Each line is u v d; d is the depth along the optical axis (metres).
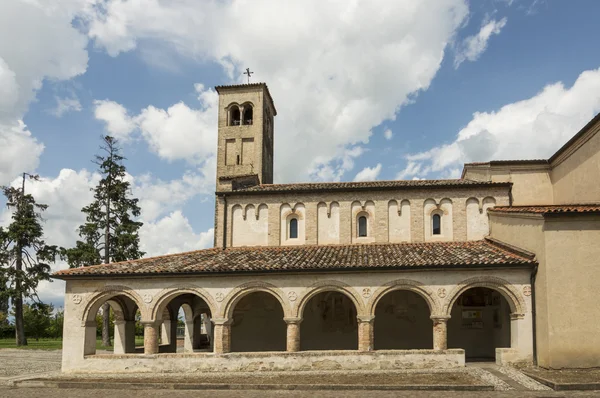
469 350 28.44
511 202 30.77
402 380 20.22
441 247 27.75
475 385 18.66
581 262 22.00
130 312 29.69
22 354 39.53
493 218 29.42
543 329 22.17
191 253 29.69
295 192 32.03
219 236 32.09
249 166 36.91
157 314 25.03
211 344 32.12
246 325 30.23
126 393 19.22
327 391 18.84
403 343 28.84
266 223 32.06
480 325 28.64
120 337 29.03
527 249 24.33
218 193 32.50
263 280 24.78
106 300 26.05
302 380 20.86
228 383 20.38
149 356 24.38
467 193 30.75
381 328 29.14
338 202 31.80
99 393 19.31
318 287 24.52
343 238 31.23
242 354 24.06
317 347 29.42
